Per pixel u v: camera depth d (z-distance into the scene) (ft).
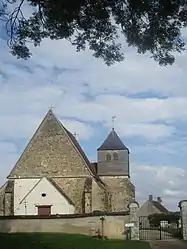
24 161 160.04
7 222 99.25
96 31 40.75
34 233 87.40
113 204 174.09
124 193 174.91
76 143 173.78
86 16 38.96
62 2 37.45
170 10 37.22
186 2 36.94
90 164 177.68
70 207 150.51
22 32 40.22
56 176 158.30
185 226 89.86
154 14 38.01
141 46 40.40
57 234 83.05
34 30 40.14
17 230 98.43
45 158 160.35
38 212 150.61
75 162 159.22
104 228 93.25
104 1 37.88
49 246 58.03
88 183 155.02
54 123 163.94
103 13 38.47
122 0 37.81
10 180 157.99
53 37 40.65
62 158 159.94
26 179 157.99
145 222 110.32
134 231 89.92
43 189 152.05
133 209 91.35
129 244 73.41
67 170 158.81
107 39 41.47
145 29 39.40
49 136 162.61
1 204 155.84
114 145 180.55
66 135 162.20
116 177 177.06
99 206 156.97
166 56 41.06
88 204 152.46
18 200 155.94
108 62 42.70
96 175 173.06
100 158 179.63
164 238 91.76
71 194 156.35
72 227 96.43
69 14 38.45
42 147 161.48
